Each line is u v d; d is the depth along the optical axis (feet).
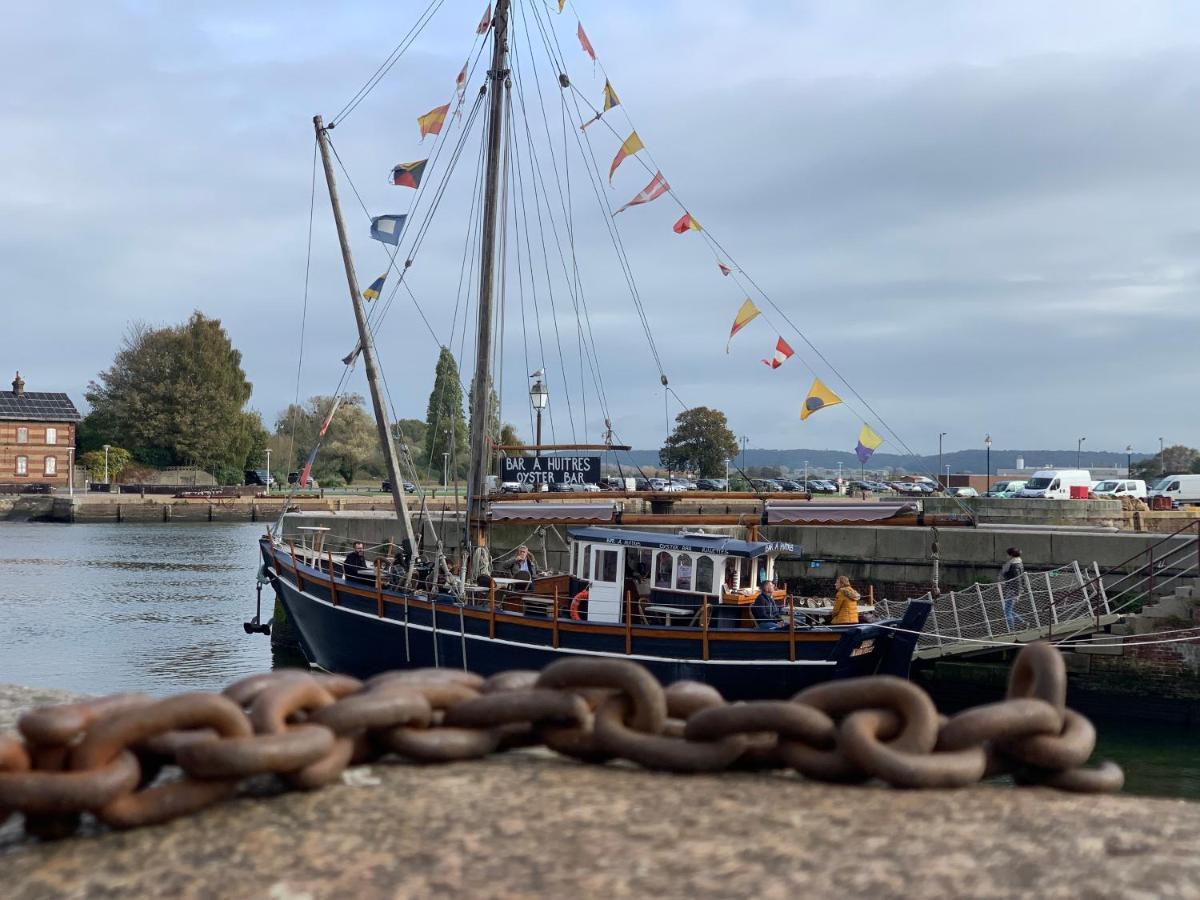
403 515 93.61
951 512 156.35
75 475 373.40
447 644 77.66
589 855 11.59
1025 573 87.15
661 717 14.92
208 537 265.34
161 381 392.27
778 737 14.48
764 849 11.75
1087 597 83.51
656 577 73.87
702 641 69.67
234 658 102.12
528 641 73.97
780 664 68.85
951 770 13.35
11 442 363.15
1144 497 221.87
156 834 12.25
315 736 13.15
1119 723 79.05
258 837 12.14
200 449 392.06
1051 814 12.81
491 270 91.97
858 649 68.54
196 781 12.64
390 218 93.30
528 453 96.07
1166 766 66.28
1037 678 14.39
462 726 15.31
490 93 92.68
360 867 11.31
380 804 13.23
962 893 10.52
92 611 132.98
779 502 82.99
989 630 82.28
